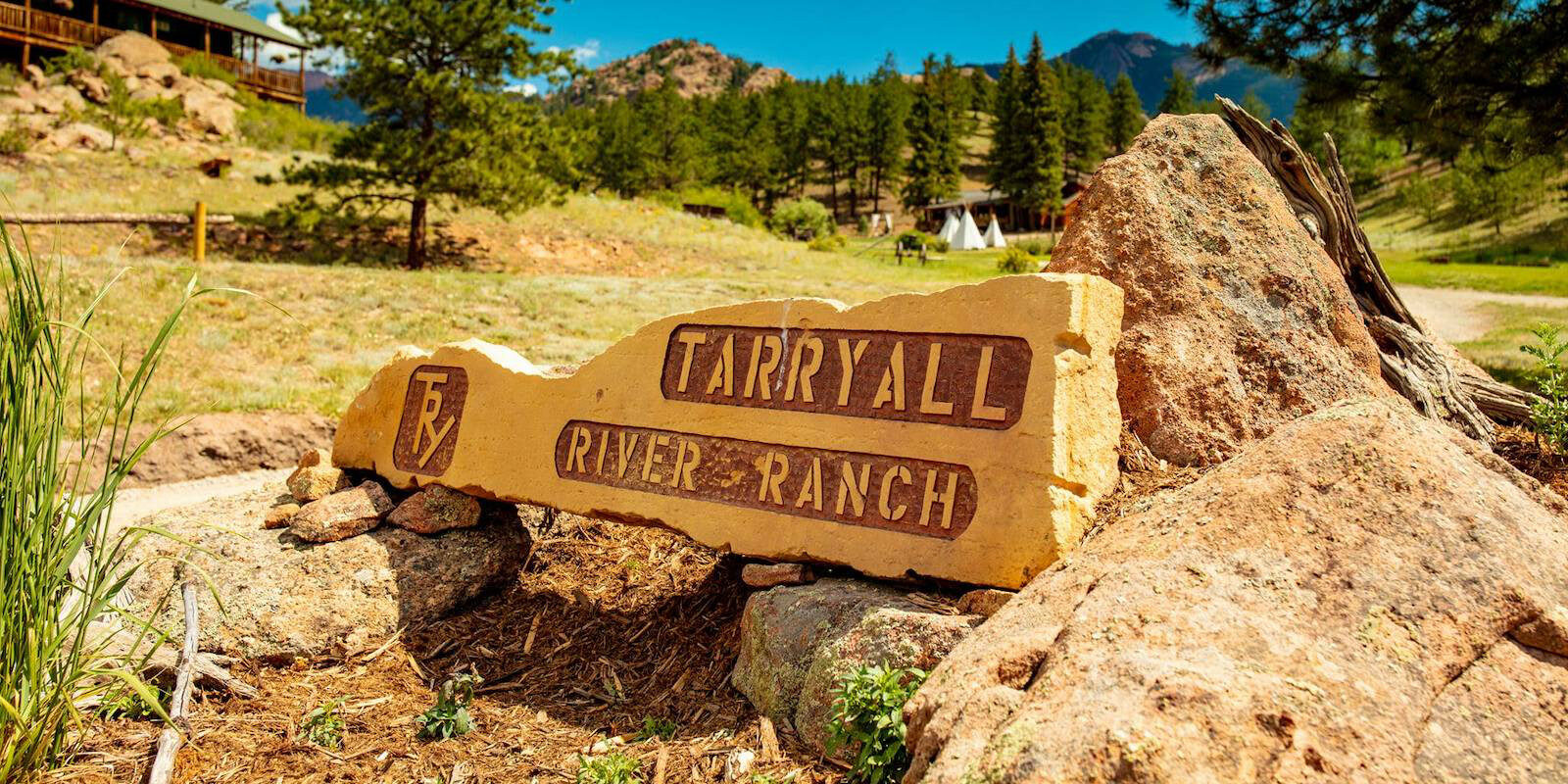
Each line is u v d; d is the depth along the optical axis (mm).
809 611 3971
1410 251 38812
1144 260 4707
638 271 22938
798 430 4355
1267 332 4621
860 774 3213
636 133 70562
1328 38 11102
